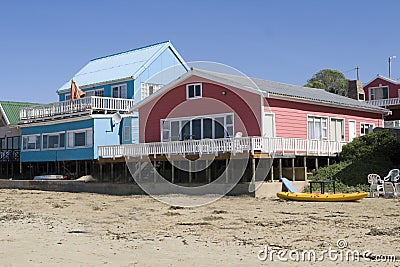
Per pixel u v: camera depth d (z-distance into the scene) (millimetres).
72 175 32188
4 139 39719
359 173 23625
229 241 11406
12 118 39906
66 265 9328
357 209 17031
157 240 11742
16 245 11430
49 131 33812
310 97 27719
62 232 13336
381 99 46125
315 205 18516
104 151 28703
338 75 76812
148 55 35656
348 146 26641
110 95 35188
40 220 16000
